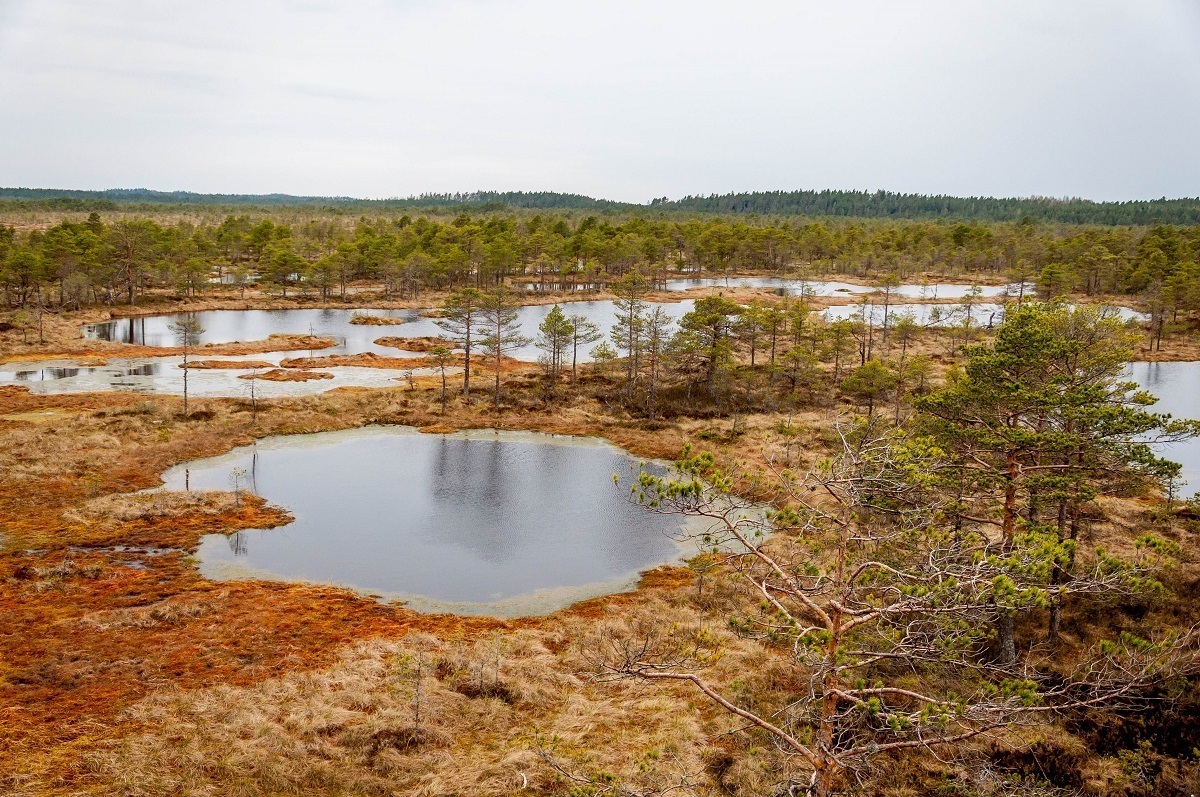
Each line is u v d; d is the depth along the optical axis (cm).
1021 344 2067
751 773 1697
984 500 2130
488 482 4334
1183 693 1683
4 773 1645
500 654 2350
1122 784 1550
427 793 1656
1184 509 3241
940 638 1166
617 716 2028
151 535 3322
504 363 7681
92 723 1886
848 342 6612
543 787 1703
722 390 6128
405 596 2889
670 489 1239
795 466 4256
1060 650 2050
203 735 1836
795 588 1266
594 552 3378
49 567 2892
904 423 2816
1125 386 2138
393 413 5716
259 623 2566
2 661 2203
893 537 1433
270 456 4700
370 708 2028
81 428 4812
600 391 6356
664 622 2614
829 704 1188
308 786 1678
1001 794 1438
